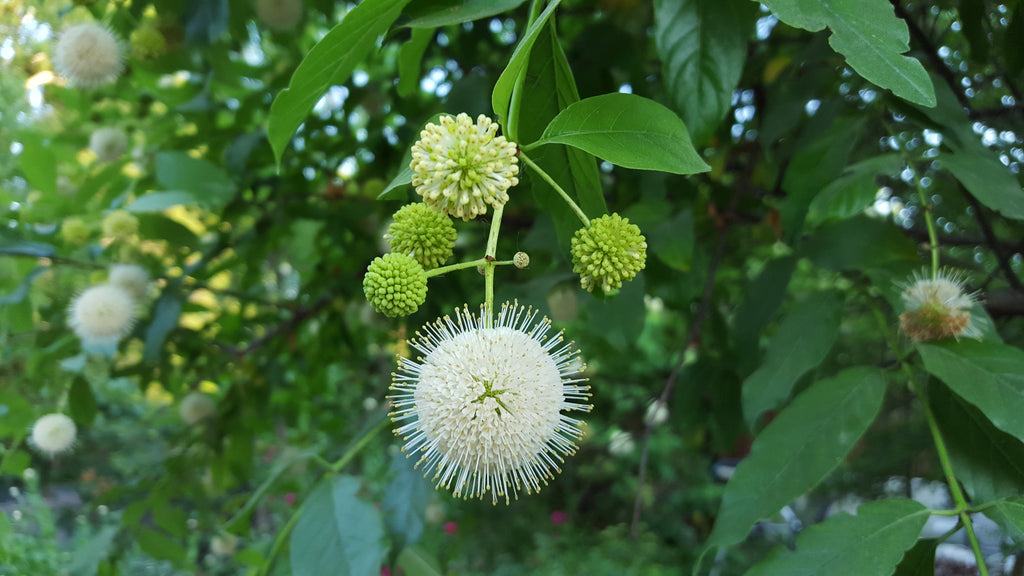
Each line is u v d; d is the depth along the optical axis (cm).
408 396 14
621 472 79
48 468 71
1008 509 13
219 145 27
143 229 26
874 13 10
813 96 20
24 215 27
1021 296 25
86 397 28
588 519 79
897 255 18
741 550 64
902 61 10
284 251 37
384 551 18
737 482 15
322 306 35
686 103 15
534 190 15
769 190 30
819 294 18
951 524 53
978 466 15
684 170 11
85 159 31
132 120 30
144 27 24
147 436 70
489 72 28
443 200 12
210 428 32
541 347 14
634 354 47
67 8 26
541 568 68
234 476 34
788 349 18
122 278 27
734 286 44
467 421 12
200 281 30
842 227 19
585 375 45
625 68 24
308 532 18
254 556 22
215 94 27
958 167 16
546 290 22
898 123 22
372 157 32
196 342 32
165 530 30
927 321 15
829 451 15
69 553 48
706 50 15
